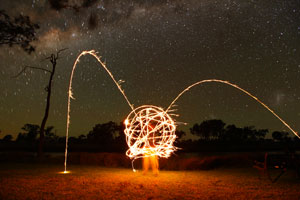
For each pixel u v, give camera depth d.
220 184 7.90
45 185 7.62
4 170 11.08
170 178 9.04
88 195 6.50
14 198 6.19
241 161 12.63
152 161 9.80
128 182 8.12
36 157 15.96
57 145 30.14
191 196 6.41
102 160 13.52
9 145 31.20
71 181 8.29
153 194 6.60
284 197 6.33
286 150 9.05
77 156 14.47
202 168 11.83
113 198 6.23
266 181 8.42
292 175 9.54
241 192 6.83
